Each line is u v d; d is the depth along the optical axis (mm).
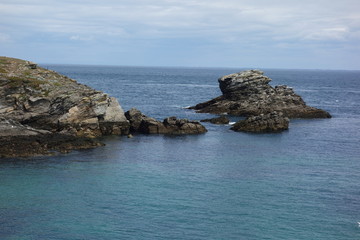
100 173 58875
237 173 60688
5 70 82250
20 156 64375
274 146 78562
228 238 40531
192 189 53406
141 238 40188
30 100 75812
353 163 67062
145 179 56938
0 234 40000
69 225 42375
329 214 46312
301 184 56062
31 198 48812
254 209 47344
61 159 64625
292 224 43719
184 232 41531
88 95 81000
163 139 82562
